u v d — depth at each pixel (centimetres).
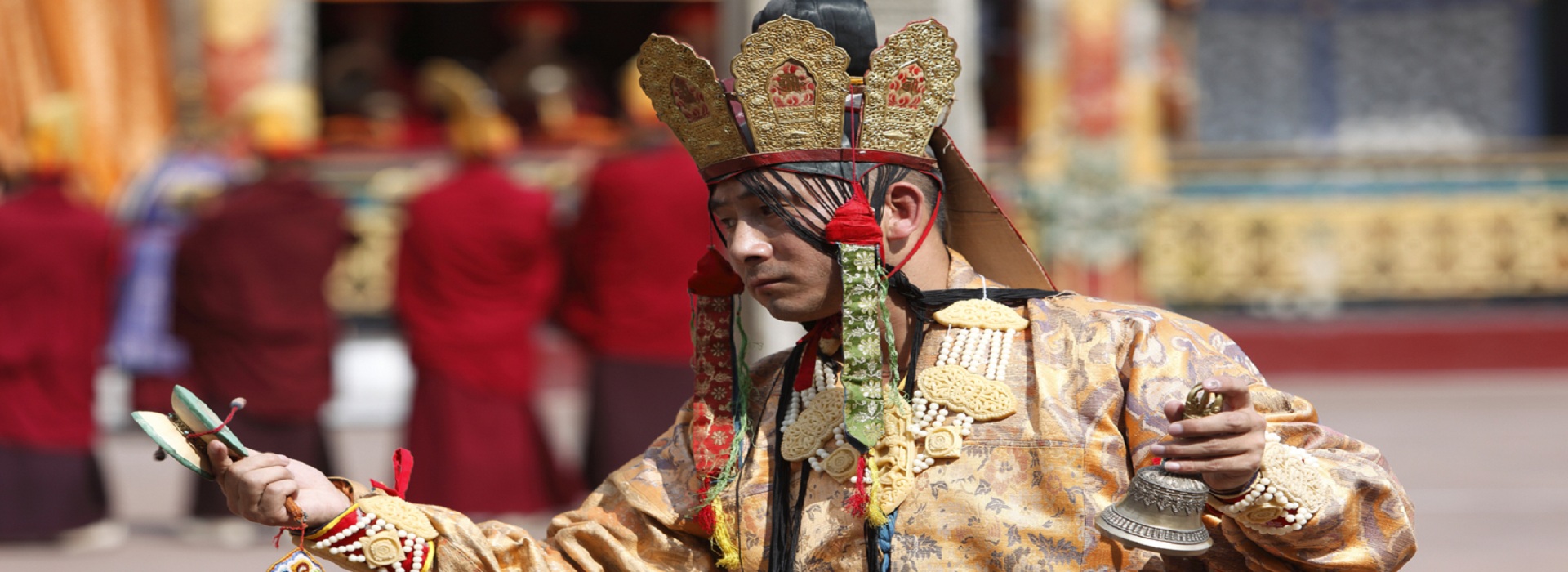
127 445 1689
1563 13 2486
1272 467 268
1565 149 2248
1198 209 2192
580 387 2080
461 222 1211
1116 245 2158
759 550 314
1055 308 304
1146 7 2167
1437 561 980
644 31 2706
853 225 283
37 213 1154
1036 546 282
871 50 311
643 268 1229
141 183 1978
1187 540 263
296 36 2075
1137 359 288
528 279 1238
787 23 288
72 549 1125
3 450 1123
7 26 1953
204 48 2041
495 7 2697
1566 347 2152
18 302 1133
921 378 297
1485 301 2222
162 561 1073
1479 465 1402
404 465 342
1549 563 970
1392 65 2505
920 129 298
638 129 1259
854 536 295
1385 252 2211
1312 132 2492
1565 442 1542
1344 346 2144
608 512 341
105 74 1978
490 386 1215
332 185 2092
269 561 1074
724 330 329
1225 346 297
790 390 323
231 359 1170
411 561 321
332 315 1213
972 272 320
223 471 306
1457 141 2500
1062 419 287
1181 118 2319
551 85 2269
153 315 1612
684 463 337
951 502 287
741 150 295
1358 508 274
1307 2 2492
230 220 1177
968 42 587
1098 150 2156
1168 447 266
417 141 2386
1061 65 2152
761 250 297
